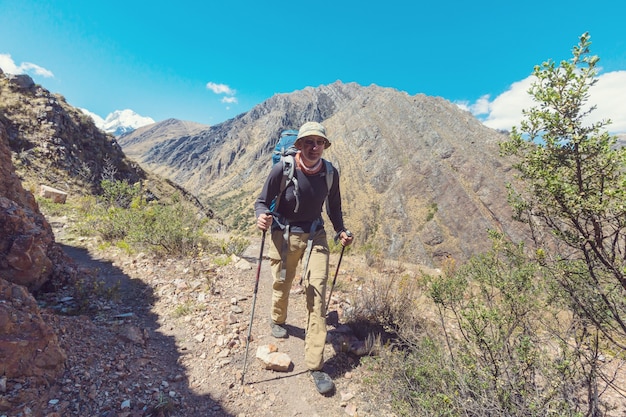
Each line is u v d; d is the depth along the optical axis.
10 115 21.64
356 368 3.61
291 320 4.56
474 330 2.57
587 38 1.71
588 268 2.09
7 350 2.63
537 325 3.08
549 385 2.43
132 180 31.75
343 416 2.98
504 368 2.49
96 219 8.91
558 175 1.82
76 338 3.40
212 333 4.01
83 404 2.65
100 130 33.19
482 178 173.00
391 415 2.97
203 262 6.44
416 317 4.38
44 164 19.50
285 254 3.54
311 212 3.57
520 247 2.56
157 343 3.74
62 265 5.08
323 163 3.53
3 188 5.58
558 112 1.81
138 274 5.65
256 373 3.43
